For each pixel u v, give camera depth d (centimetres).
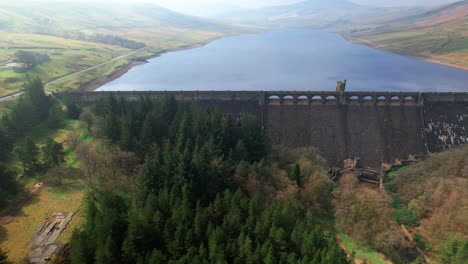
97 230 6925
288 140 15762
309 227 8081
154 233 7431
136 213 7862
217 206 8225
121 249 6819
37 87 15400
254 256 6831
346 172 13800
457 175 11938
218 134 11981
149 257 6781
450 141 15025
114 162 10294
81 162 10406
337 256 7069
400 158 14888
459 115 15575
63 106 16688
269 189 9781
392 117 15788
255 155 12169
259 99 16612
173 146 11269
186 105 14512
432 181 11800
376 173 13725
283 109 16450
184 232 7275
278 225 7756
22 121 13475
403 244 9375
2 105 16650
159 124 12625
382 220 9988
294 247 7312
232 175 10362
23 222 8656
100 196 9056
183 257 6656
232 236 7625
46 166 10844
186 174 9219
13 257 7469
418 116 15662
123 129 11338
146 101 14100
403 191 12306
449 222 9812
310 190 10619
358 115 16000
